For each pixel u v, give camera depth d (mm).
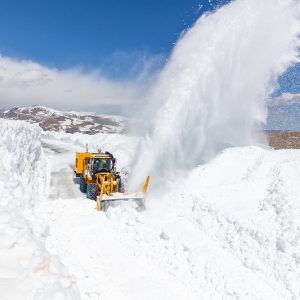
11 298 4402
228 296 7242
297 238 8086
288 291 7273
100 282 7488
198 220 10578
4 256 5387
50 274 5145
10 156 12336
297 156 12836
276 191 10266
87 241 9688
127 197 12375
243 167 13281
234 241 9016
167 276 8109
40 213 11297
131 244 9586
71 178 18844
